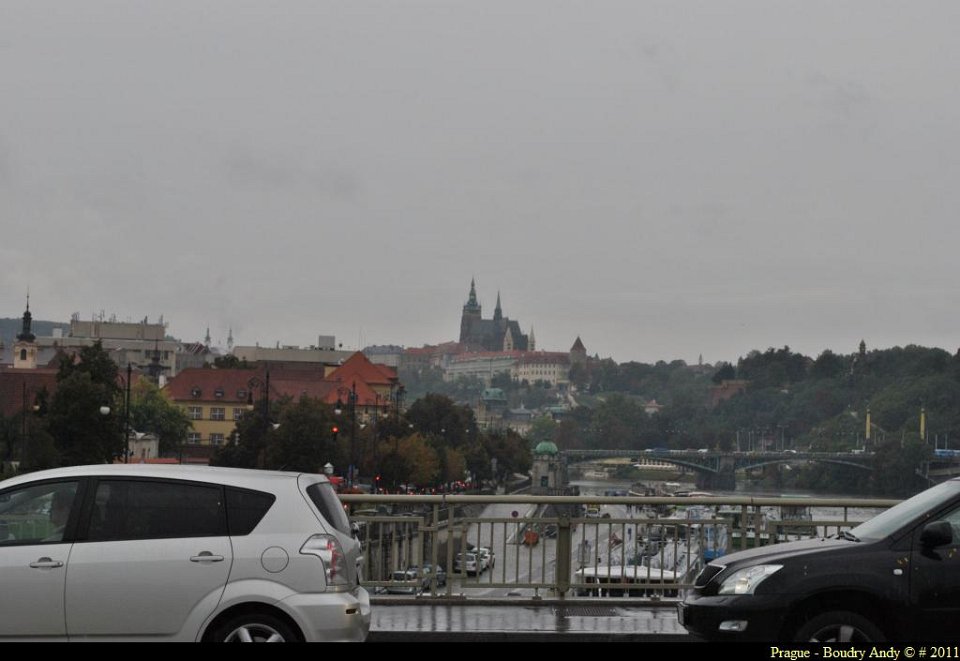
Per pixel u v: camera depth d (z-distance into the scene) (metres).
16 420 103.56
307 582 14.55
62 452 102.25
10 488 14.87
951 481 16.53
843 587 15.22
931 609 15.12
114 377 122.75
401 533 22.98
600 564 23.19
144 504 14.78
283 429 116.88
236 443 139.00
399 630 19.30
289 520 14.77
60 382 116.12
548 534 22.97
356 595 15.09
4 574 14.49
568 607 22.30
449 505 22.70
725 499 22.69
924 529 15.24
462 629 19.48
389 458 138.25
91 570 14.49
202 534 14.66
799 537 22.98
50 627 14.45
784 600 15.27
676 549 23.06
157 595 14.46
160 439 172.75
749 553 16.38
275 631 14.51
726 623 15.45
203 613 14.43
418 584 22.80
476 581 22.83
